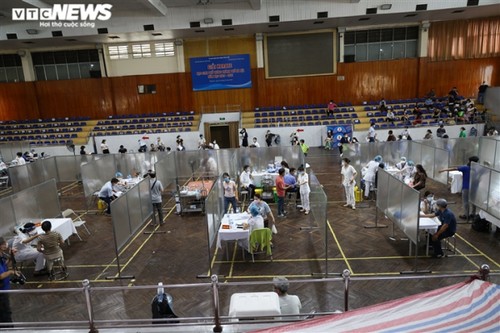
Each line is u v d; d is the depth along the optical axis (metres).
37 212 10.12
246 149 15.40
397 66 25.56
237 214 9.56
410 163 12.91
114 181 12.12
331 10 19.73
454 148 14.95
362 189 13.31
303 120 24.64
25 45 23.89
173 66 26.25
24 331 5.38
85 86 26.95
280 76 25.75
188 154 15.71
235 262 8.61
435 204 8.85
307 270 8.01
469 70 25.50
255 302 5.30
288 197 12.99
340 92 25.98
